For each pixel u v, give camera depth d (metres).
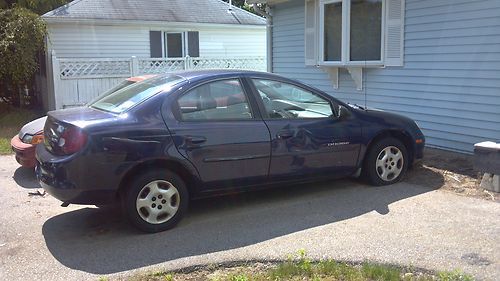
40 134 6.86
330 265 3.82
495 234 4.45
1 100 16.02
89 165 4.41
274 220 5.03
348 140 5.75
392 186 6.14
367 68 9.79
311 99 5.63
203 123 4.91
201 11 20.33
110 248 4.41
